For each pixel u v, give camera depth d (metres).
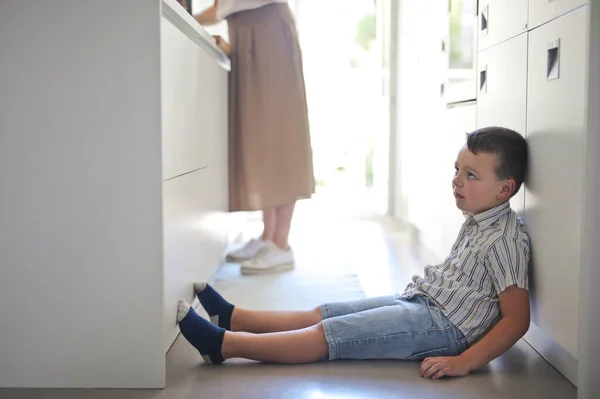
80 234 1.42
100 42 1.39
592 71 1.27
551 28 1.46
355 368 1.55
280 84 2.74
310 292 2.33
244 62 2.75
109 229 1.42
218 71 2.56
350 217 4.13
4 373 1.46
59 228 1.42
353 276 2.57
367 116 4.09
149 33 1.38
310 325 1.72
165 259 1.55
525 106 1.64
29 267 1.43
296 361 1.58
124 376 1.44
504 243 1.55
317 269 2.70
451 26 2.51
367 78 4.05
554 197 1.45
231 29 2.77
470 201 1.62
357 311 1.71
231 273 2.64
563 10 1.39
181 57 1.80
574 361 1.44
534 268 1.60
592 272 1.32
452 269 1.63
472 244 1.60
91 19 1.38
